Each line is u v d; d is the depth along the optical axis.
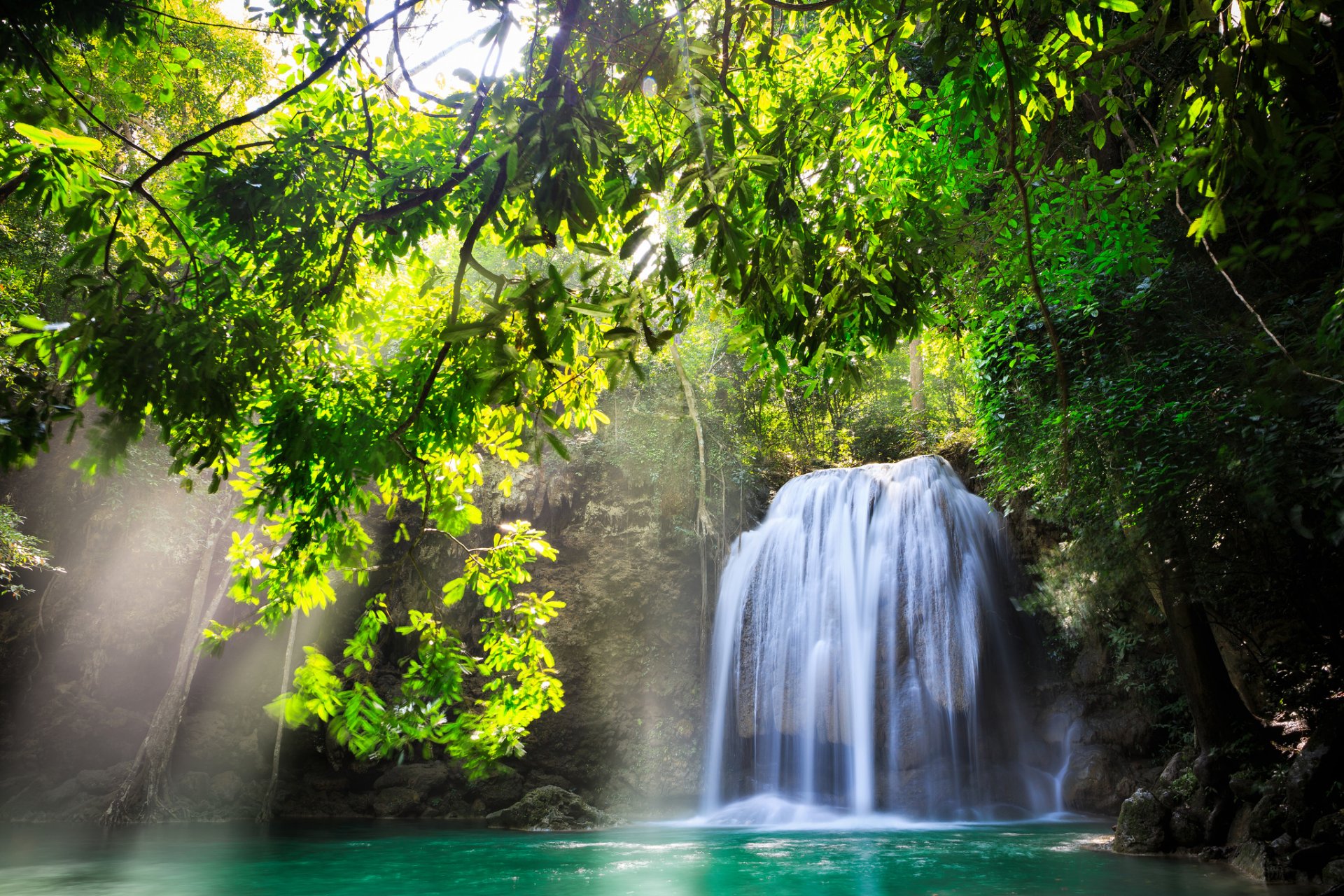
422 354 3.09
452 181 2.81
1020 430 11.16
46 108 2.34
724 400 24.92
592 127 2.16
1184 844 12.37
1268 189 2.72
